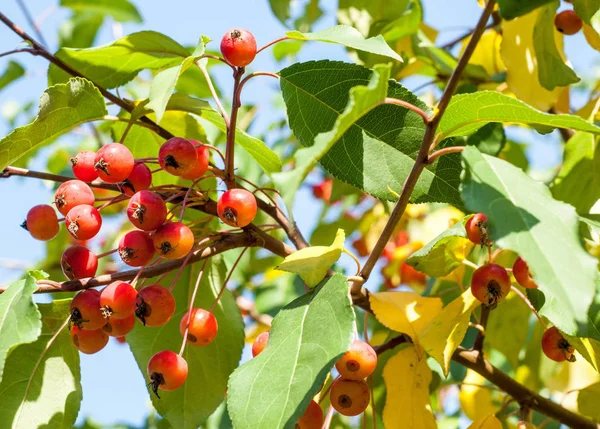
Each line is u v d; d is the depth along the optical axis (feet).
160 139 2.12
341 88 1.84
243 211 1.75
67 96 1.83
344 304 1.66
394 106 1.80
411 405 1.88
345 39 1.77
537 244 1.52
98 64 2.09
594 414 2.03
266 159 1.91
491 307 1.77
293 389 1.60
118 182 1.80
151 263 1.88
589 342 1.80
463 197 1.57
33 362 1.83
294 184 1.52
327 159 1.83
